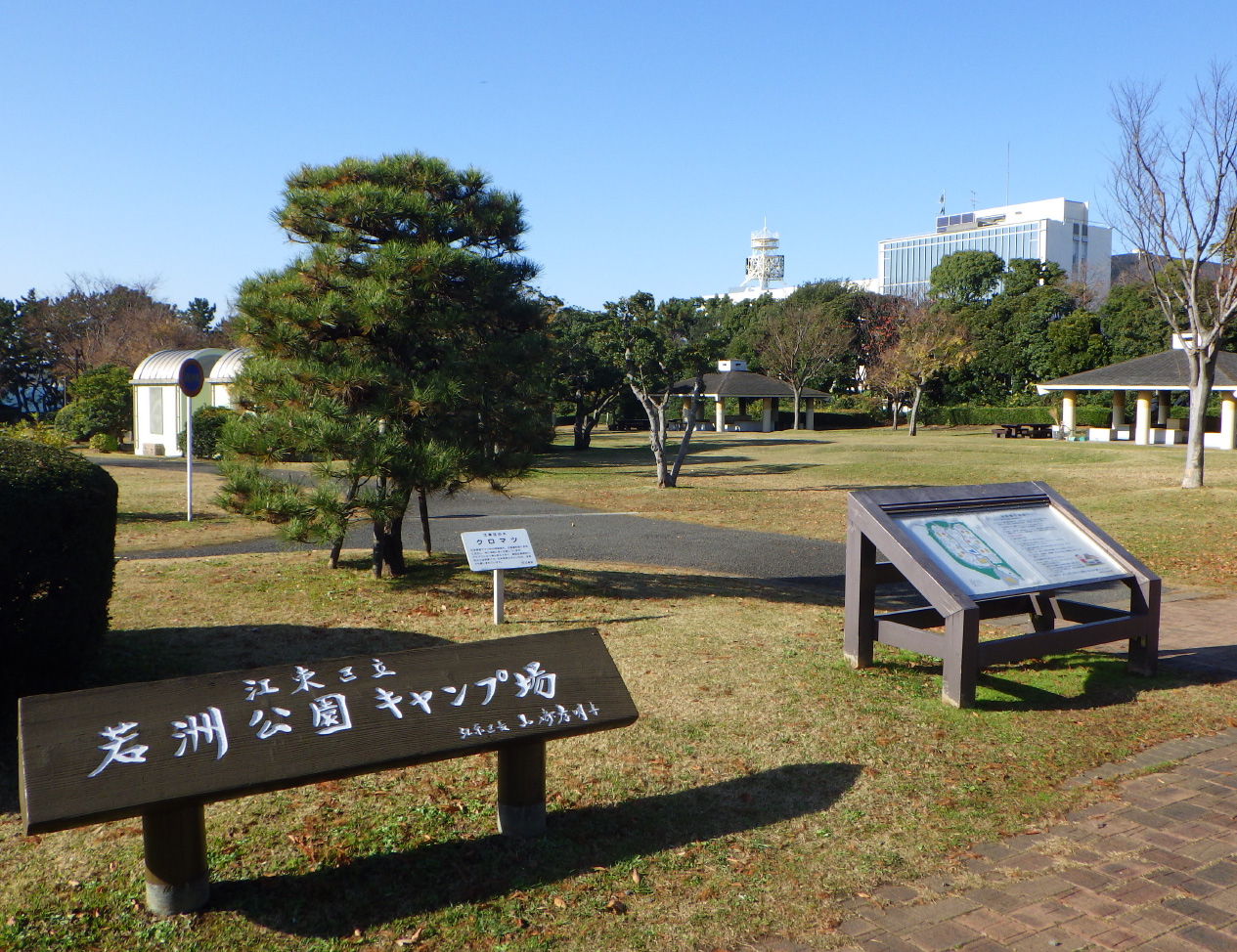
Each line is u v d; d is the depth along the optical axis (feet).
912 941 10.66
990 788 14.94
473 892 11.37
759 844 12.87
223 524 45.70
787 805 14.08
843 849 12.80
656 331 77.61
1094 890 11.87
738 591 31.09
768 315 211.61
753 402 214.90
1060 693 19.95
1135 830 13.61
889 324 205.26
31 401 183.32
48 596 15.65
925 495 21.53
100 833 12.69
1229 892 11.83
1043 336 184.44
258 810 13.33
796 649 22.68
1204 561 38.58
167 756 10.00
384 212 28.02
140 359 184.34
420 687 11.60
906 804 14.25
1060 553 21.04
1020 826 13.69
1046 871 12.39
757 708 18.26
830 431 181.88
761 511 61.41
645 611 26.91
